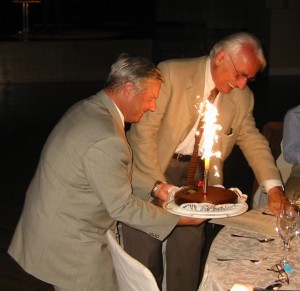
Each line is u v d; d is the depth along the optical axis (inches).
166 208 89.2
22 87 433.7
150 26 649.0
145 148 107.4
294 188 115.9
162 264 120.3
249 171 241.1
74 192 86.0
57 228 86.8
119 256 77.5
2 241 169.5
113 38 530.0
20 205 199.3
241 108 111.5
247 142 113.1
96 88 437.7
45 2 586.2
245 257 83.0
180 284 120.3
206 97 108.5
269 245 86.9
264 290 72.1
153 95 85.7
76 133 84.4
